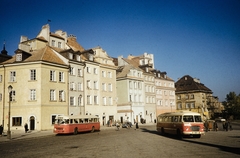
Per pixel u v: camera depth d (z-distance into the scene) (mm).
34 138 29219
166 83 85250
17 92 42281
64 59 47125
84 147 19469
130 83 67188
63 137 30125
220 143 20938
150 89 75625
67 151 17391
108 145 20484
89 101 52812
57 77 44625
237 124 64938
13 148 19781
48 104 42094
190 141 22922
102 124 55781
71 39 61250
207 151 16250
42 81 41594
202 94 92562
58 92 44406
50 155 15742
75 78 48844
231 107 91188
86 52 54094
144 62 82438
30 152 17297
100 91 56094
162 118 31859
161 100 80750
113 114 59469
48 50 46656
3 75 43562
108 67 59219
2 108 42875
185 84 96500
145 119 70938
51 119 42312
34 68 41938
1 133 31625
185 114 26609
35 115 40781
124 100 65688
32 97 41594
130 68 68000
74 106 47719
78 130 34875
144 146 19438
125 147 18953
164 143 21469
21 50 42812
